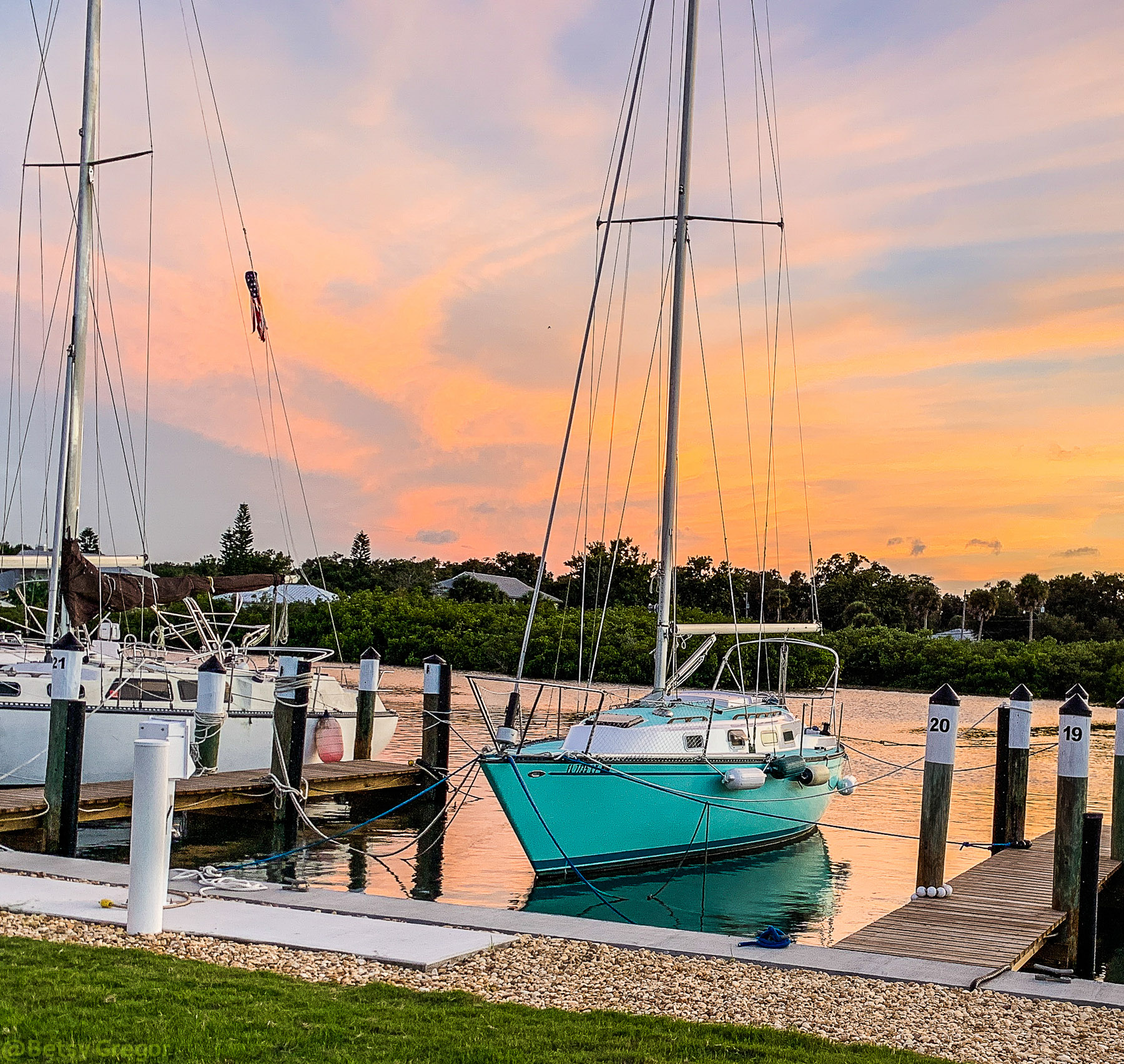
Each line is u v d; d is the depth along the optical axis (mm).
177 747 9094
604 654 48312
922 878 12492
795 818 17812
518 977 8016
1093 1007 8102
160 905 8898
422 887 14688
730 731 17000
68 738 15172
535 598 17562
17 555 20438
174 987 7051
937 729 12586
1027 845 16062
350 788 20891
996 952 9812
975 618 96438
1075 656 59125
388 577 88188
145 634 30703
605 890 14891
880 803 23141
